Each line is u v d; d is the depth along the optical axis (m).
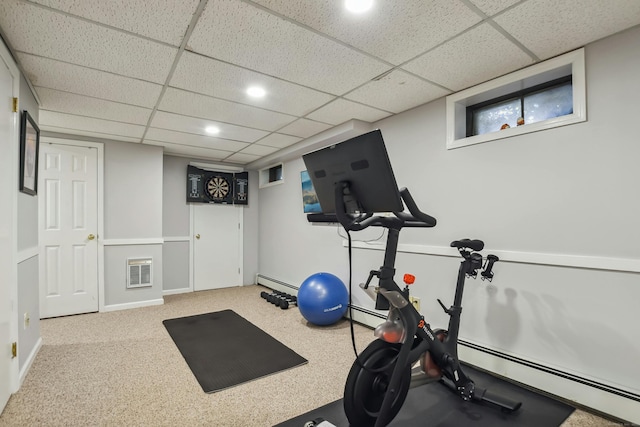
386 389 1.69
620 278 1.86
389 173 1.41
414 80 2.48
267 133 3.91
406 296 1.82
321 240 4.30
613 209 1.89
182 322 3.67
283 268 5.18
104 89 2.62
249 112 3.18
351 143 1.47
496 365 2.37
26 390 2.15
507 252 2.34
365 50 2.06
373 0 1.60
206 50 2.06
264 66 2.27
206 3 1.61
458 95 2.68
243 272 5.83
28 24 1.76
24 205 2.36
